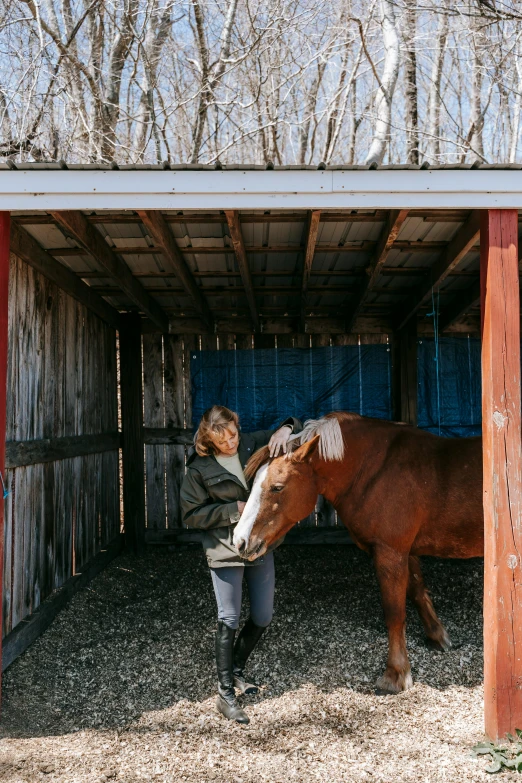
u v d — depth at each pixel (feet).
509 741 8.13
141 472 17.94
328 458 10.09
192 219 10.25
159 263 12.85
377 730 8.65
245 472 9.69
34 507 11.59
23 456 10.82
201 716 9.04
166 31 28.76
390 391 18.29
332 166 8.27
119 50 27.20
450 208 8.57
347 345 18.38
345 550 17.60
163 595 14.35
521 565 8.32
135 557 17.46
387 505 10.40
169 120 34.81
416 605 11.51
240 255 11.13
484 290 8.79
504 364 8.54
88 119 26.78
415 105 28.96
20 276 11.00
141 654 11.17
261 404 18.35
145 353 18.51
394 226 9.61
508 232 8.60
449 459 10.78
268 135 34.04
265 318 18.31
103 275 13.96
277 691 9.82
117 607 13.61
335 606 13.30
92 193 8.40
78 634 11.92
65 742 8.35
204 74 28.66
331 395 18.34
